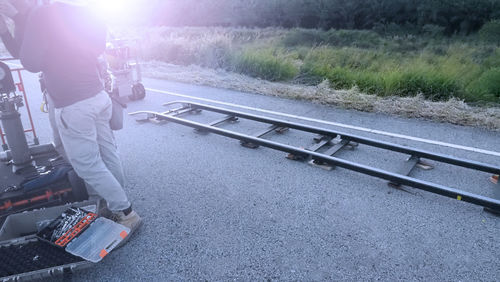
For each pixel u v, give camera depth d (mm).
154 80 9945
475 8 28922
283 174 4262
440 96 7328
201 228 3264
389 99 7176
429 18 30859
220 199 3736
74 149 2814
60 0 2572
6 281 2420
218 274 2717
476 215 3395
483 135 5418
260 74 9852
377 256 2871
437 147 5000
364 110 6766
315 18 35594
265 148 5039
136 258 2900
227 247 3004
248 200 3707
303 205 3596
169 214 3492
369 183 4023
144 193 3891
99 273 2758
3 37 2766
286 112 6766
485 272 2691
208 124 5902
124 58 7293
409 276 2662
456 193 3432
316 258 2859
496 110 6355
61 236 2814
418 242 3027
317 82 8906
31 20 2449
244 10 37094
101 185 2947
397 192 3824
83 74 2723
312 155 4379
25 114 6867
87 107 2752
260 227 3260
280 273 2715
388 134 5523
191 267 2791
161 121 6117
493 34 25781
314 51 14945
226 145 5172
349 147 5027
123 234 2924
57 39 2539
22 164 3484
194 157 4777
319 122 6152
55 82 2631
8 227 2992
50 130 5953
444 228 3207
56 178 3275
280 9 36156
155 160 4711
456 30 29969
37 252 2715
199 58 12023
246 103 7418
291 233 3166
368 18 33406
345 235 3129
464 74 9289
